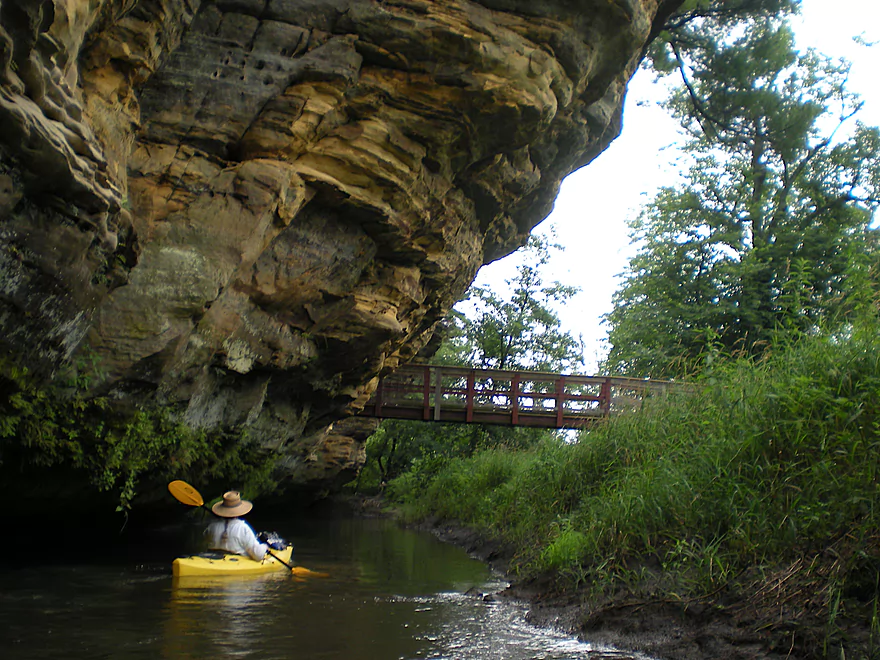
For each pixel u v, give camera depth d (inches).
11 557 356.5
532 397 737.0
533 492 451.8
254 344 438.6
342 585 321.1
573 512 379.9
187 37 382.3
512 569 378.0
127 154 346.3
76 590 277.9
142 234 355.3
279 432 542.6
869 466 218.5
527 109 431.2
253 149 389.7
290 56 399.5
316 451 746.8
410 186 440.8
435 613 266.1
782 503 243.0
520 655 211.3
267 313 439.2
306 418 581.3
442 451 1146.0
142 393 358.3
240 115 384.5
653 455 345.7
